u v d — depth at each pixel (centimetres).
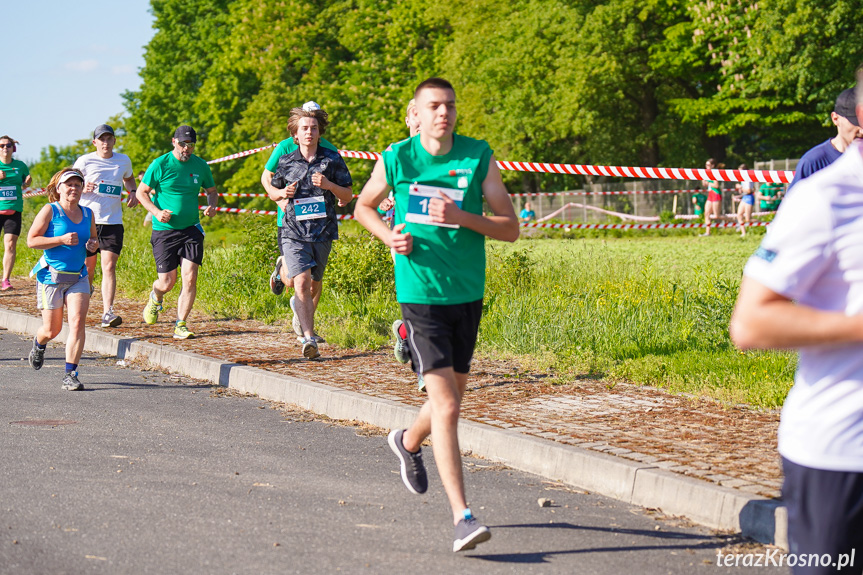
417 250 923
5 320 2598
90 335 2238
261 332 2264
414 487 987
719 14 6775
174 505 1030
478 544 915
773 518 929
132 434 1384
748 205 5666
